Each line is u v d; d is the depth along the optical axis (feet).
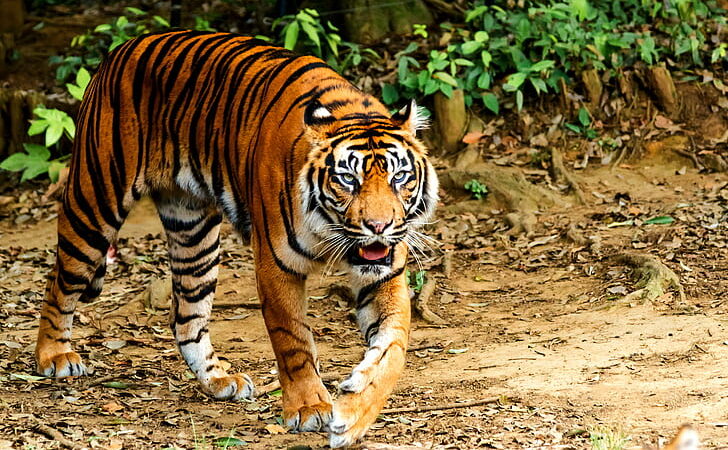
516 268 45.39
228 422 28.58
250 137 28.32
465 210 53.21
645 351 33.35
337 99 27.25
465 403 29.19
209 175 30.17
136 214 56.13
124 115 31.40
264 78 28.76
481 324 38.93
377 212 24.59
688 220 47.96
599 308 38.99
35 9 75.61
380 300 25.95
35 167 57.72
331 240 25.61
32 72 67.21
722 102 58.75
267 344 38.32
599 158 57.47
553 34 60.90
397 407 29.45
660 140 57.57
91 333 39.63
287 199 26.16
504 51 60.13
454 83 58.08
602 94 59.88
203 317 32.12
